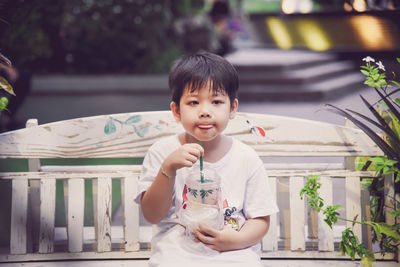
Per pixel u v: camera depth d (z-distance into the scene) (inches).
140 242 85.4
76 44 411.2
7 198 106.4
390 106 76.3
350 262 83.5
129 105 329.1
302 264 82.9
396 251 82.3
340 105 304.7
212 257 68.6
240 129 84.7
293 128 84.1
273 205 74.3
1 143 81.3
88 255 83.2
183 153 66.6
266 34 499.5
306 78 353.4
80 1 402.3
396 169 77.3
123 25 410.6
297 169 85.4
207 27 427.5
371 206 87.2
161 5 410.3
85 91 389.1
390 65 358.6
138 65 414.3
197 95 70.4
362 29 390.0
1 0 100.0
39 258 82.7
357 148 83.0
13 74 134.5
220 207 69.6
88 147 83.5
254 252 72.2
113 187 155.7
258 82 357.7
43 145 82.5
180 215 72.1
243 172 75.1
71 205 83.0
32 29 246.8
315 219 87.0
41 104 327.9
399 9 368.5
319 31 426.9
